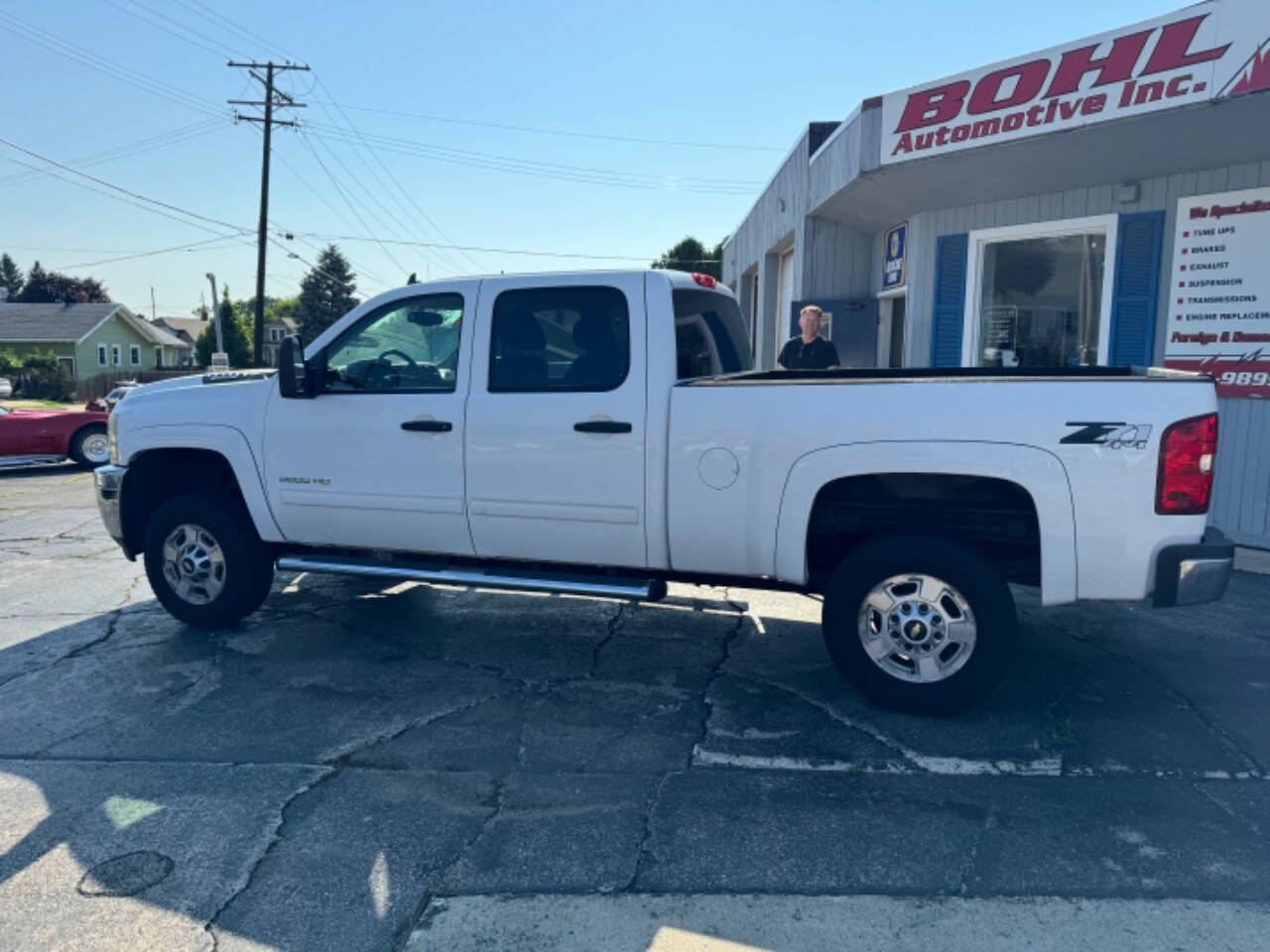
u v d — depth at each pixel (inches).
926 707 173.5
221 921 115.6
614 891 121.7
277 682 195.6
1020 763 157.3
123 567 303.4
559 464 189.0
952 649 173.0
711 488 179.3
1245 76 239.6
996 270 378.6
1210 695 187.2
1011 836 134.3
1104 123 270.7
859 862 127.9
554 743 165.9
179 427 220.7
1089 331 350.0
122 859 129.3
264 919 116.0
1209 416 156.3
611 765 157.4
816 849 131.2
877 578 173.3
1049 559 161.9
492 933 113.0
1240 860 127.9
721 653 215.5
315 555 220.1
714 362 223.5
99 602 258.2
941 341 397.7
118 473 228.7
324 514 211.0
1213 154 291.9
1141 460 157.2
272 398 213.6
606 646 220.4
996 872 125.3
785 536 175.5
